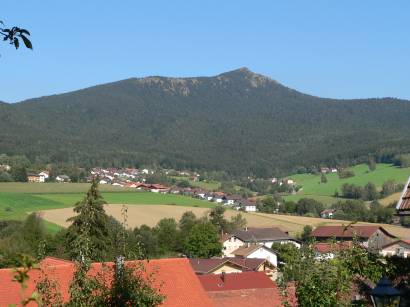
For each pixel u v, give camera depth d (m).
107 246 47.41
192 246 88.12
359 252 13.34
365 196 144.12
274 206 143.75
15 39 7.50
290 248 13.77
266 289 39.91
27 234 66.94
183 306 26.06
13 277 6.50
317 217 128.75
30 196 115.25
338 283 12.49
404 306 12.66
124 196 129.75
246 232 103.44
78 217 49.31
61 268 22.33
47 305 13.37
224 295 38.44
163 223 92.94
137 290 14.09
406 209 11.58
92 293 13.96
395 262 13.20
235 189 192.62
